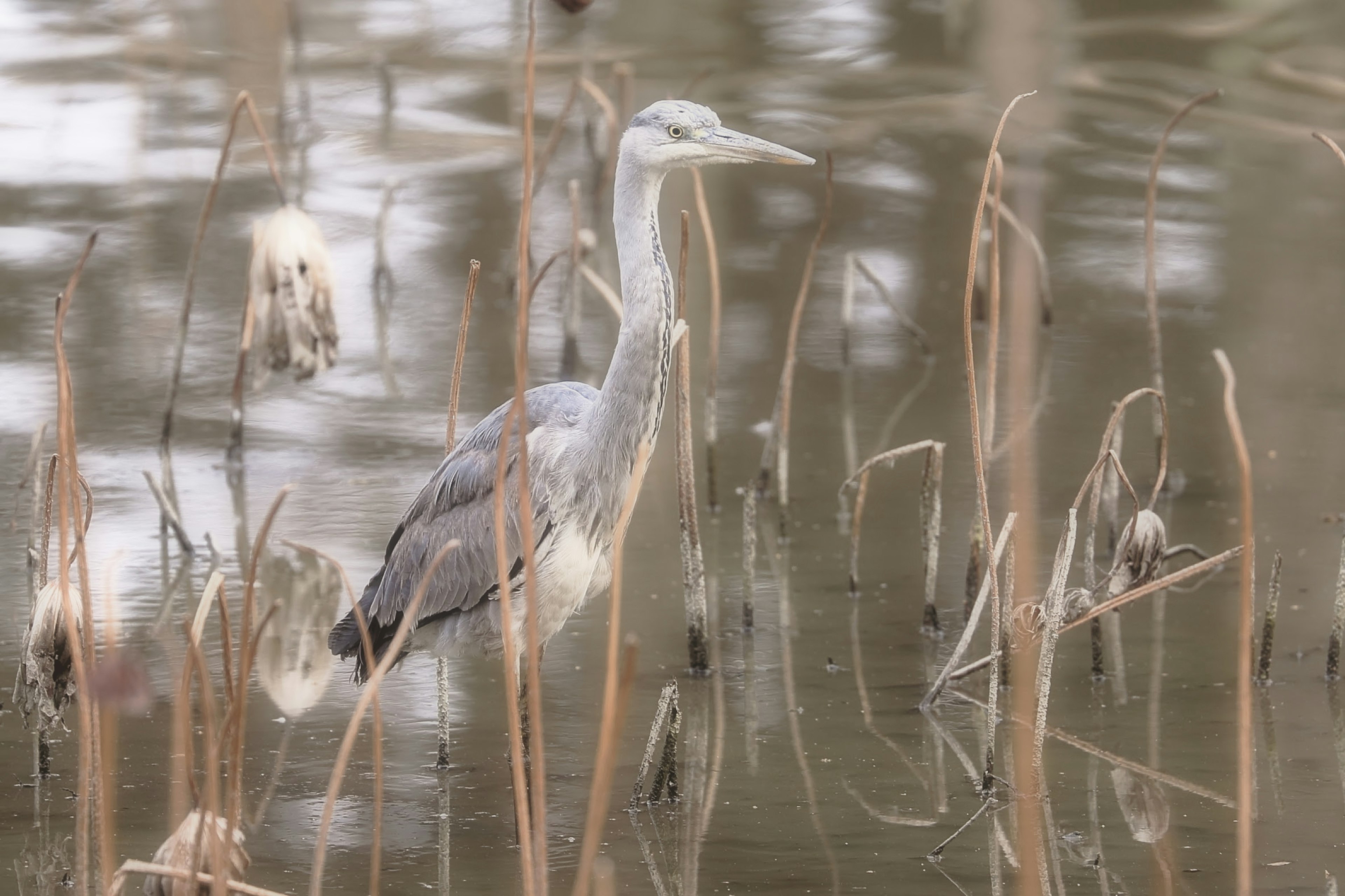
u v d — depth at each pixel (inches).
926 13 1320.1
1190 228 851.4
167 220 850.8
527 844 238.7
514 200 893.2
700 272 787.4
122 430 598.9
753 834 327.9
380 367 673.0
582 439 344.2
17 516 514.0
